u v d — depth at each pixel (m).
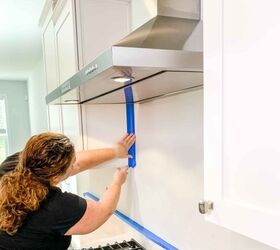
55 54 2.03
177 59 0.77
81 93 1.26
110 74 0.83
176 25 0.97
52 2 1.94
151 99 1.55
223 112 0.70
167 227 1.45
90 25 1.58
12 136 5.63
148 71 0.81
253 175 0.63
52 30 2.09
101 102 1.68
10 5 2.20
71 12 1.56
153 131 1.55
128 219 1.82
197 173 1.21
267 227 0.60
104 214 1.16
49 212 1.02
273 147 0.59
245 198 0.65
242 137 0.65
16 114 5.66
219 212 0.72
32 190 1.00
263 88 0.60
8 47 3.32
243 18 0.64
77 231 1.08
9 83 5.60
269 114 0.59
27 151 1.06
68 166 1.12
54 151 1.05
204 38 0.75
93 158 1.53
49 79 2.31
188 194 1.28
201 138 1.18
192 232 1.26
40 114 4.39
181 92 1.29
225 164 0.70
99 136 1.73
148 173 1.61
